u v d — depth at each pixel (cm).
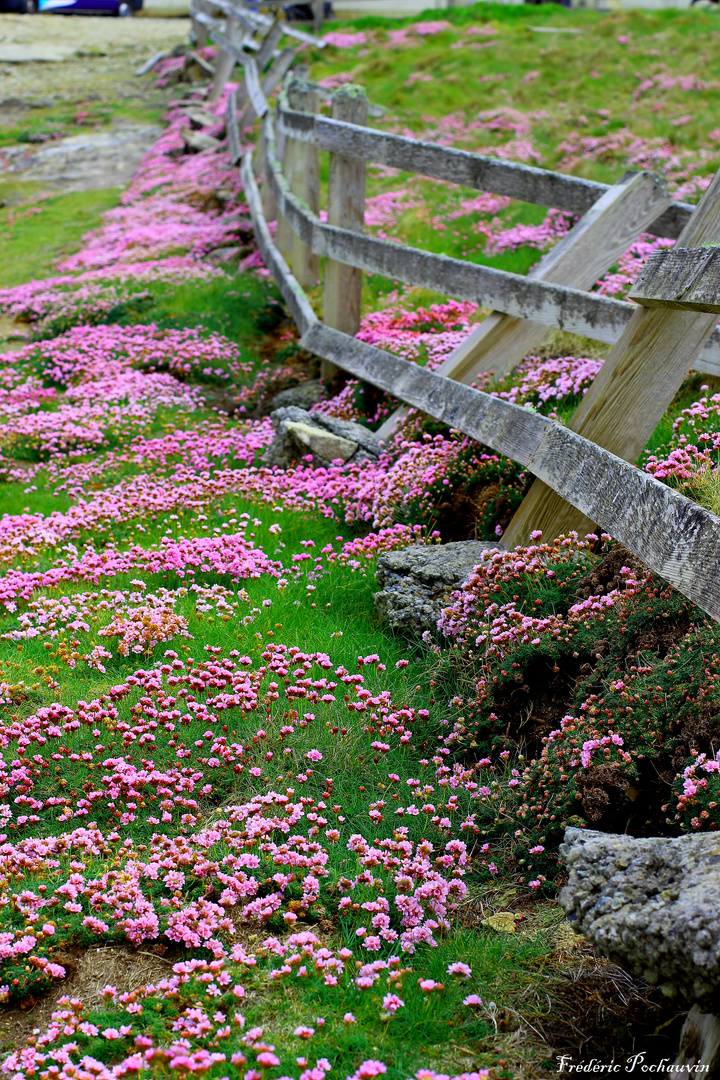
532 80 1733
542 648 390
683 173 1123
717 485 418
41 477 758
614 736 320
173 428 834
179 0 4231
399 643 475
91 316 1148
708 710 307
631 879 236
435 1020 260
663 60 1719
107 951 298
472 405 571
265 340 1067
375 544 559
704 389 565
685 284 376
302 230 873
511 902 314
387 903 301
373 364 716
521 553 458
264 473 698
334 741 394
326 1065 240
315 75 2083
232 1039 257
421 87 1784
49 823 359
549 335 724
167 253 1386
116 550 603
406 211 1230
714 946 203
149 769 382
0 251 1611
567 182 640
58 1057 249
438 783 369
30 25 3900
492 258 1013
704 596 298
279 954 287
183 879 315
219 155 1920
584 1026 259
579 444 429
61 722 404
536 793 342
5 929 298
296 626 489
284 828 336
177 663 446
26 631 493
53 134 2447
